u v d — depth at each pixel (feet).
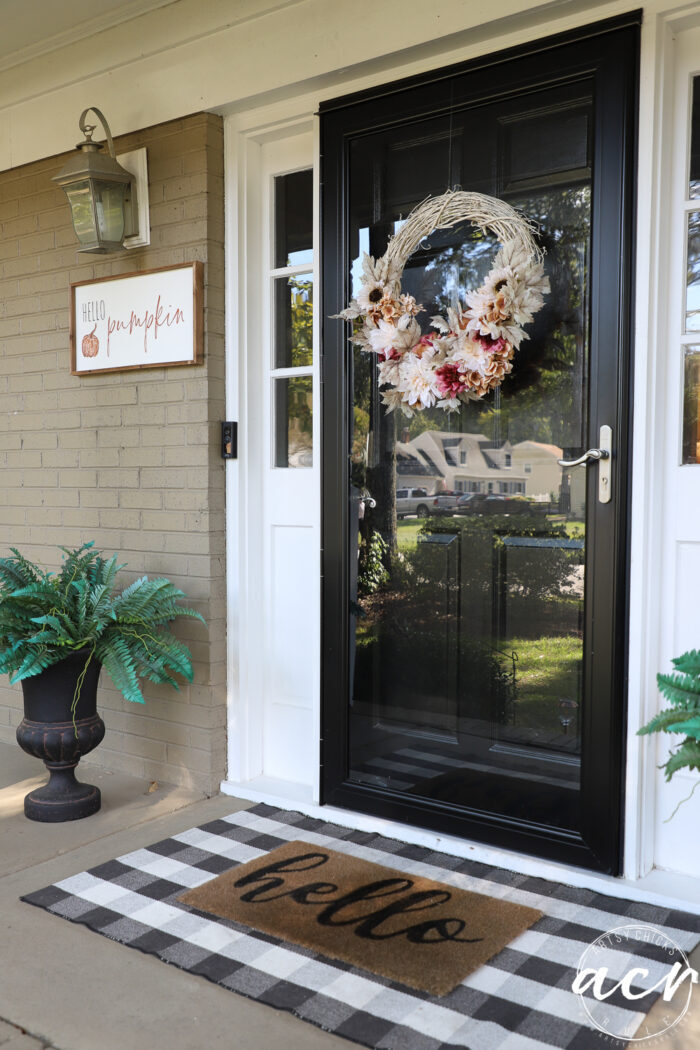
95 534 11.09
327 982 6.42
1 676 12.26
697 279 7.73
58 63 10.94
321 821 9.40
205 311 9.95
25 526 11.85
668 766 6.29
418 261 8.85
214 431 10.07
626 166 7.56
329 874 8.09
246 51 9.45
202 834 9.02
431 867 8.27
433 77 8.53
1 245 11.90
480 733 8.70
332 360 9.34
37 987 6.42
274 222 10.28
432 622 8.95
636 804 7.78
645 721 7.81
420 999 6.21
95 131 10.75
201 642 10.13
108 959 6.75
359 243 9.14
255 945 6.90
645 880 7.82
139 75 10.32
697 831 7.89
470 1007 6.12
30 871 8.19
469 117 8.42
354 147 9.11
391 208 8.93
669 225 7.76
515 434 8.39
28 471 11.77
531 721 8.42
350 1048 5.75
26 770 11.02
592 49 7.68
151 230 10.36
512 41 8.12
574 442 8.07
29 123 11.43
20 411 11.81
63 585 9.58
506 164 8.25
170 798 10.07
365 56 8.64
